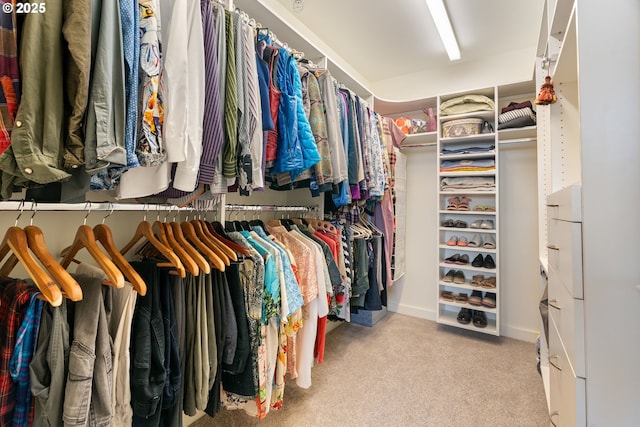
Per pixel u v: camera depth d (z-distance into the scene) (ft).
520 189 8.49
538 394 5.62
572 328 2.86
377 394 5.59
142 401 2.79
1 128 1.86
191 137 2.80
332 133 5.08
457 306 9.14
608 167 2.69
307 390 5.70
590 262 2.72
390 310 10.41
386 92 10.41
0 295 2.45
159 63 2.56
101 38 2.10
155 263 3.18
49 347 2.32
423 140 9.59
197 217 4.77
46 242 3.39
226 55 3.31
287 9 6.77
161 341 2.97
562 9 4.20
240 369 3.76
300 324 4.66
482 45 8.21
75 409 2.27
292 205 7.13
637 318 2.59
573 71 4.47
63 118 2.03
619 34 2.69
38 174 1.90
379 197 7.45
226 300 3.64
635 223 2.62
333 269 5.66
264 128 3.75
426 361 6.83
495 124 7.95
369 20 7.17
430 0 6.30
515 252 8.50
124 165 2.27
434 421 4.91
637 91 2.64
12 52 1.90
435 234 9.77
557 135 4.97
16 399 2.26
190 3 2.91
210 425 4.74
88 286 2.63
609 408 2.65
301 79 4.85
